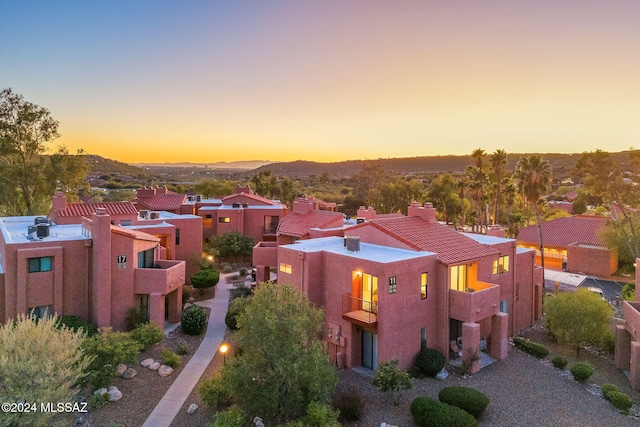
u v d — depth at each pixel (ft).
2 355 43.83
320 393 55.01
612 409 64.49
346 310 76.59
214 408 60.49
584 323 87.51
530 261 106.63
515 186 221.25
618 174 154.61
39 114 161.38
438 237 89.30
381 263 69.62
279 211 169.37
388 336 70.38
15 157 162.91
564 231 187.73
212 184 337.72
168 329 91.56
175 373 71.67
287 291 56.59
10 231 97.71
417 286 75.31
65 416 54.49
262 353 54.08
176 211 176.96
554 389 70.59
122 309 85.40
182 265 96.27
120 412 59.06
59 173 169.37
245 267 150.10
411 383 63.46
